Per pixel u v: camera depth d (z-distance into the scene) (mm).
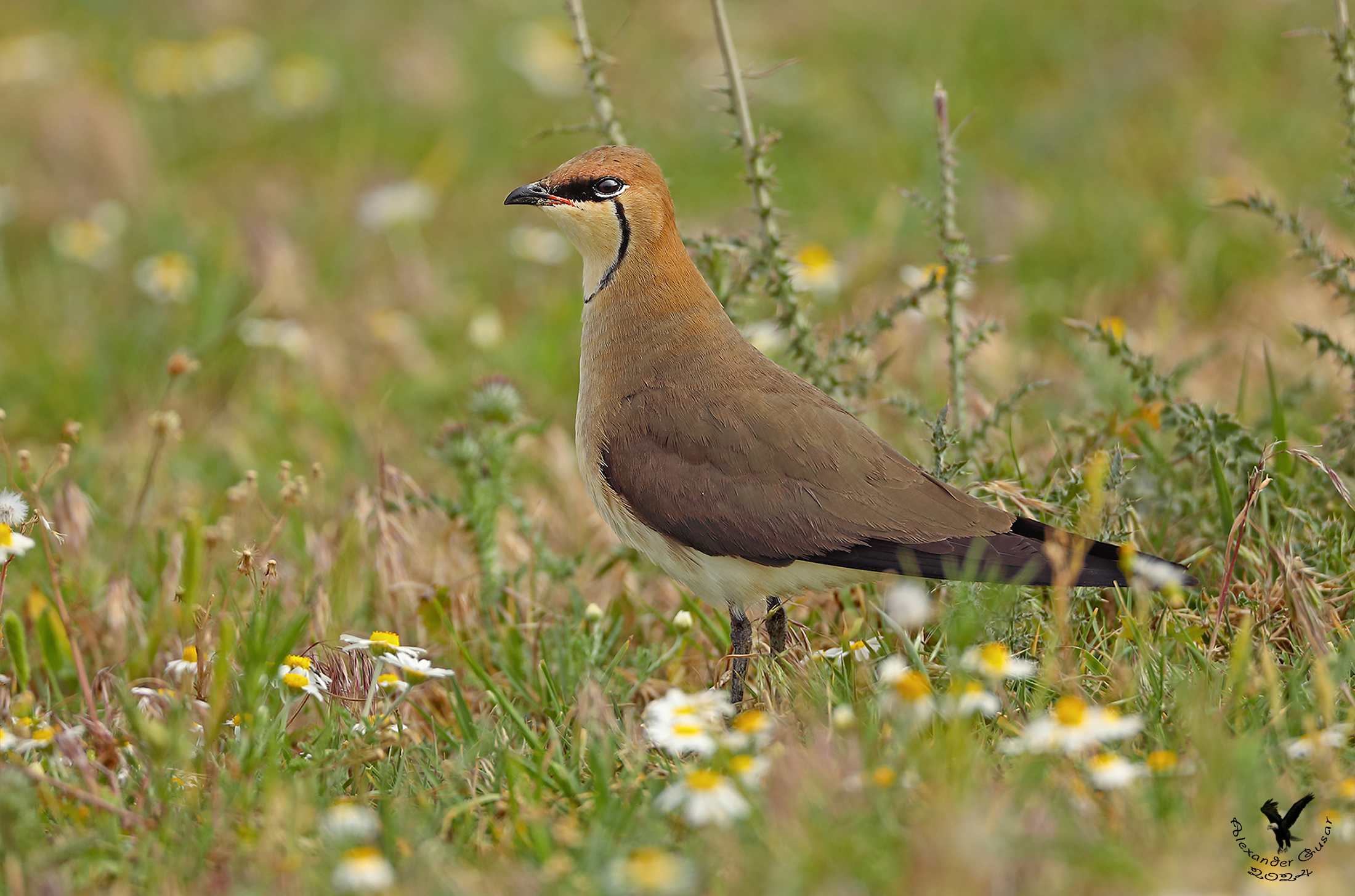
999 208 16734
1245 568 9320
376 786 7828
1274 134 18094
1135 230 16266
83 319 16109
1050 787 6715
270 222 17641
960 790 6375
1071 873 5957
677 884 5984
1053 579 8039
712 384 9125
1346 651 7613
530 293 16688
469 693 9305
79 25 25109
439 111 21594
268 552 10641
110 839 6996
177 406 14516
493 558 10406
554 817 7238
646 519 9070
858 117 20422
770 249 10328
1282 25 20984
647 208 9273
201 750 7910
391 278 17031
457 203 19141
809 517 8680
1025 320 14805
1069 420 11367
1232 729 7191
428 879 6379
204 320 15516
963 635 7367
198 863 6762
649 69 22359
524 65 21781
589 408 9484
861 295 15531
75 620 9867
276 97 21453
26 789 6945
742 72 10227
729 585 9008
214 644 9383
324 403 14383
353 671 8906
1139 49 20812
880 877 5938
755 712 7379
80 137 19484
